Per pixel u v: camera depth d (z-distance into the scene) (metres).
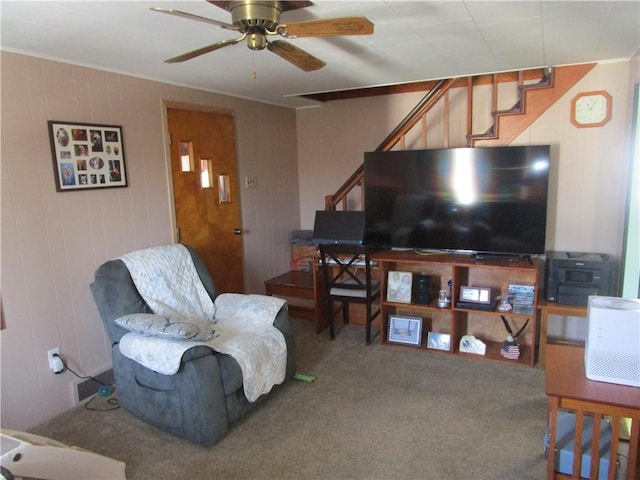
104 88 3.07
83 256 2.98
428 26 2.32
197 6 1.96
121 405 2.87
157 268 3.04
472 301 3.60
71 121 2.86
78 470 1.62
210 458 2.40
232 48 2.64
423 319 4.04
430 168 3.68
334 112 4.93
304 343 3.93
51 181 2.77
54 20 2.08
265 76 3.44
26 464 1.44
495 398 2.95
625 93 3.38
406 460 2.35
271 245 4.88
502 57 3.06
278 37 2.50
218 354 2.62
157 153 3.48
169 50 2.64
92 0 1.85
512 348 3.48
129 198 3.28
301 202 5.30
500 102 3.99
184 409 2.49
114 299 2.76
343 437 2.56
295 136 5.18
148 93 3.39
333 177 5.08
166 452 2.46
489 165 3.49
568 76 3.45
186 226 3.78
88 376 3.04
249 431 2.63
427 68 3.33
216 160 4.07
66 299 2.89
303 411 2.84
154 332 2.53
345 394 3.04
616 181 3.51
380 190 3.88
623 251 3.27
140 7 1.94
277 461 2.37
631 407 1.82
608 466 1.95
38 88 2.68
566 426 2.24
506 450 2.41
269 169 4.79
